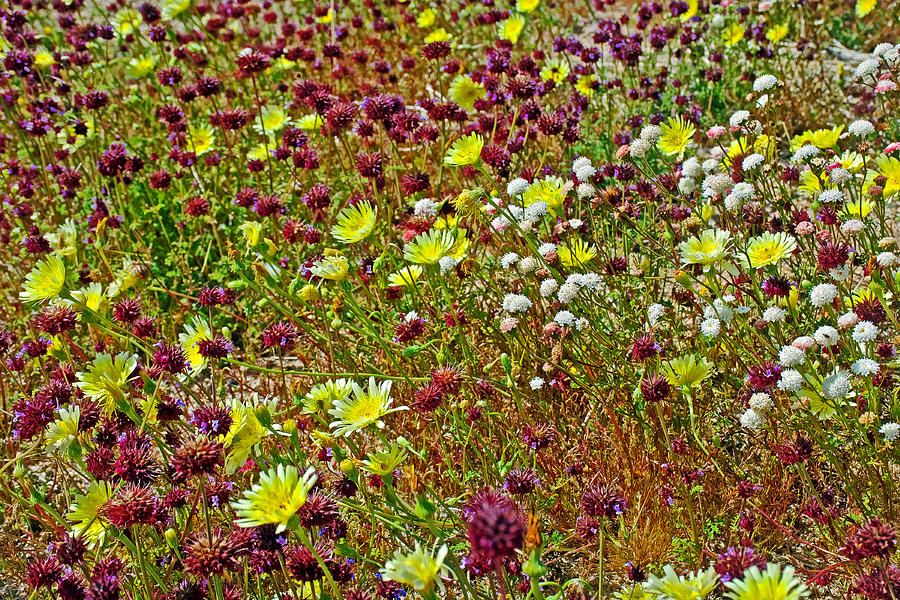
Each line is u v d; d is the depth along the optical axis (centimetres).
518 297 389
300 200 583
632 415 378
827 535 329
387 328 450
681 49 755
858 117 627
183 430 405
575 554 351
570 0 1056
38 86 762
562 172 585
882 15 837
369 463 283
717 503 355
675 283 425
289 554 279
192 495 342
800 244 425
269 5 1089
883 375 346
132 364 329
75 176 614
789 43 828
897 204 552
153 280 535
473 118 685
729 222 438
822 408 335
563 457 377
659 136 448
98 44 861
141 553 293
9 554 379
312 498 281
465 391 405
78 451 311
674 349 412
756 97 645
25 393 459
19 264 599
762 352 388
